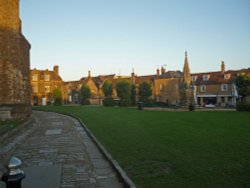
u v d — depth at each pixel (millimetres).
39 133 17469
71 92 92688
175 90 69875
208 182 6582
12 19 23609
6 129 15188
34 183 7352
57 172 8375
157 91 73312
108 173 8312
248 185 6324
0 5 23031
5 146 12641
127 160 9094
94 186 7152
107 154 10203
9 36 23328
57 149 12008
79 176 8016
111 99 62656
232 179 6727
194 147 10445
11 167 4336
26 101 26797
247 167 7641
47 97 82812
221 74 64500
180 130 15141
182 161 8508
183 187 6371
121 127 17781
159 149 10422
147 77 79750
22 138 15133
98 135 15031
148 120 21500
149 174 7504
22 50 25531
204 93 64312
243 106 32438
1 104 22641
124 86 60156
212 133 13617
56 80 84625
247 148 9977
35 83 82125
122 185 7191
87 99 77125
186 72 45562
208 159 8609
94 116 28484
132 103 61562
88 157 10414
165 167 8086
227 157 8766
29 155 10836
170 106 54312
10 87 23172
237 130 14484
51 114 36656
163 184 6637
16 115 23438
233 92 59188
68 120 27125
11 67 23375
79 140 14492
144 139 12773
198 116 24219
